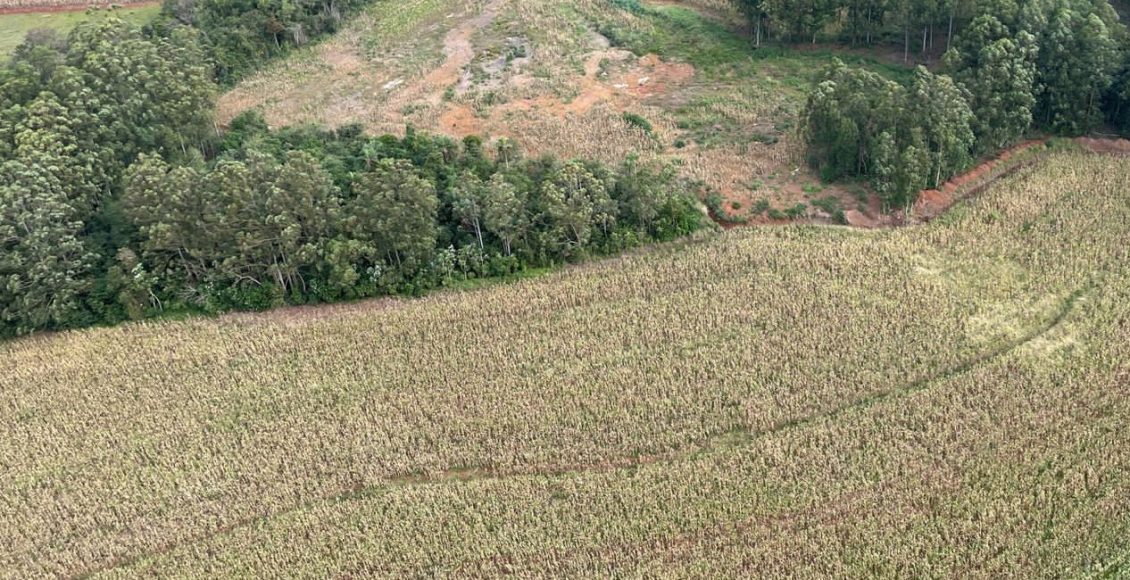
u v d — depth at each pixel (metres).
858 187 73.50
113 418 55.84
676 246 68.69
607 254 68.62
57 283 63.25
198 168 72.19
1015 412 50.94
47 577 46.53
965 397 52.25
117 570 46.56
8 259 62.06
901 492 47.06
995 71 74.06
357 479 50.91
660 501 47.84
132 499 50.41
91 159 69.25
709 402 53.59
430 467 51.31
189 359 60.38
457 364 58.19
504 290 65.31
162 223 63.09
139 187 64.69
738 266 65.00
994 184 72.69
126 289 64.38
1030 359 54.53
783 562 44.22
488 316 62.56
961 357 55.28
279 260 66.81
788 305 60.47
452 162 76.56
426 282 66.44
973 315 58.81
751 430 51.91
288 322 63.91
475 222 68.12
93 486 51.31
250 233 64.19
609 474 49.53
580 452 51.34
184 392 57.59
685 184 74.56
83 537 48.56
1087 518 45.09
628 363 57.19
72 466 52.72
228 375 58.81
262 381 58.12
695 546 45.53
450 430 53.31
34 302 62.84
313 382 57.69
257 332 62.97
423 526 47.50
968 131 72.44
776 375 55.00
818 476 48.25
